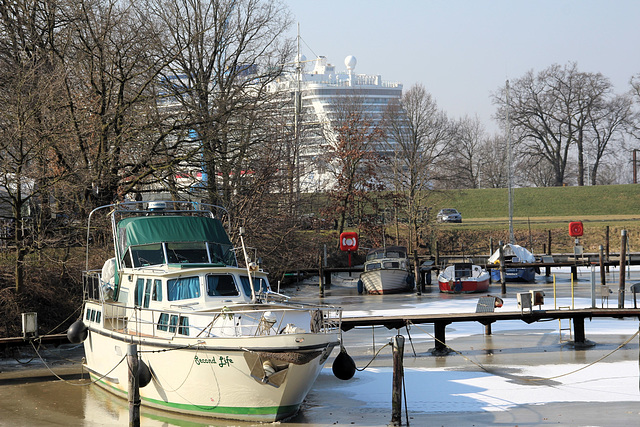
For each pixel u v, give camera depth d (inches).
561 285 1708.9
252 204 1323.8
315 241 1866.4
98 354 699.4
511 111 3705.7
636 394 633.0
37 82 949.8
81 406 644.7
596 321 1079.6
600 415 568.7
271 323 553.9
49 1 1058.1
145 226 684.1
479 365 775.7
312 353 542.3
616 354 818.8
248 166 1334.9
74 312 948.0
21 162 903.1
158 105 1267.2
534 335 966.4
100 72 1086.4
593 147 3774.6
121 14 1113.4
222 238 707.4
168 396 596.7
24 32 1083.9
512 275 1814.7
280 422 571.5
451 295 1556.3
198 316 584.1
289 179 1582.2
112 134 1112.2
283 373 539.8
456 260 2156.7
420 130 2869.1
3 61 1048.2
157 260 674.2
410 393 661.3
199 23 1346.0
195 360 560.7
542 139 3737.7
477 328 1040.2
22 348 903.1
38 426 578.6
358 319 848.3
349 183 2303.2
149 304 626.5
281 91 1440.7
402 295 1582.2
